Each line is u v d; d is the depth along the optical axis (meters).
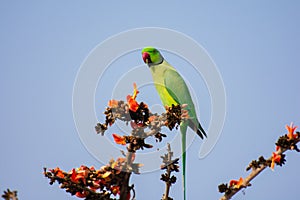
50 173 8.28
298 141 8.23
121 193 8.23
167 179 8.94
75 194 8.26
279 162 8.16
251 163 8.29
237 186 8.16
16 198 6.98
